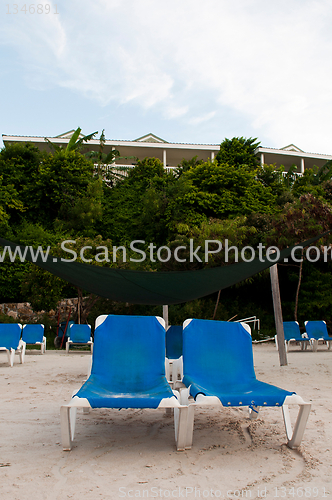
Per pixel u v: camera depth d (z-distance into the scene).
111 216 21.94
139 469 2.45
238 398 2.74
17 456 2.64
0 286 16.52
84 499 2.03
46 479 2.28
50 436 3.09
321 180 25.38
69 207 20.66
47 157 22.61
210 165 21.31
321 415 3.78
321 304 15.54
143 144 29.17
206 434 3.22
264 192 21.73
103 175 25.53
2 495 2.05
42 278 12.30
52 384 5.48
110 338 3.62
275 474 2.38
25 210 20.66
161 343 3.66
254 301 17.62
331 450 2.79
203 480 2.29
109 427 3.40
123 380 3.38
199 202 19.06
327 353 10.56
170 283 4.44
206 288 4.63
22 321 15.48
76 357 9.69
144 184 23.88
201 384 3.28
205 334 3.67
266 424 3.51
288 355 10.10
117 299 5.02
